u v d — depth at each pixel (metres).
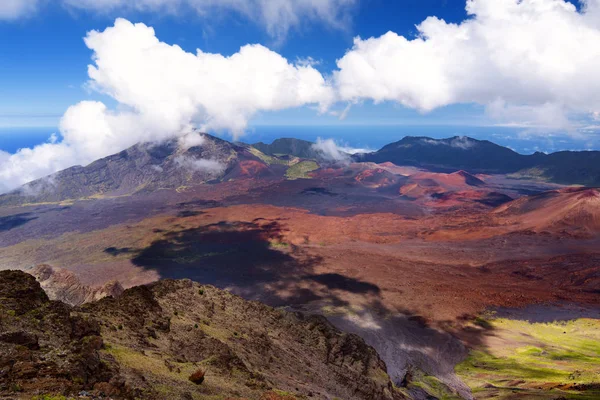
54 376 16.23
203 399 22.75
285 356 48.53
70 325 23.09
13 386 14.42
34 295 23.50
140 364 23.89
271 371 39.66
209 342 35.53
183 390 22.55
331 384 46.78
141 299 38.88
